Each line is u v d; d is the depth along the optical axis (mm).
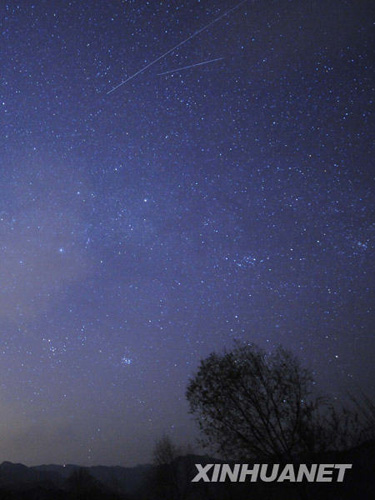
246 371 15055
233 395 14859
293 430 13883
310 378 14828
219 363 15438
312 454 13484
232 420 14516
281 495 14062
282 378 14820
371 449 12812
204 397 14969
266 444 14016
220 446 14492
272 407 14406
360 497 12047
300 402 14219
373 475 12258
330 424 13617
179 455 36281
